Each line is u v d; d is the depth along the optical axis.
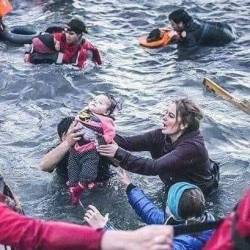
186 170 8.52
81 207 8.55
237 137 10.88
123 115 11.65
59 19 17.30
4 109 12.05
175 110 8.43
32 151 10.27
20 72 13.50
